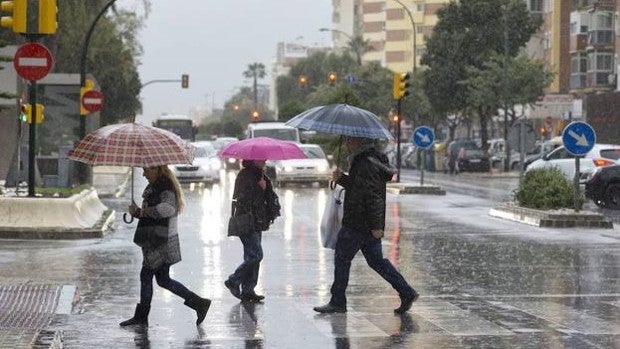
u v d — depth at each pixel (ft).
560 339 70.49
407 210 205.87
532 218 170.71
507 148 441.68
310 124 81.20
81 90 224.12
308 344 68.74
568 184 178.19
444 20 519.60
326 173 301.63
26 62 142.00
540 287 97.40
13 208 144.05
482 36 510.17
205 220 176.45
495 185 328.08
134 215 75.15
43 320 75.00
